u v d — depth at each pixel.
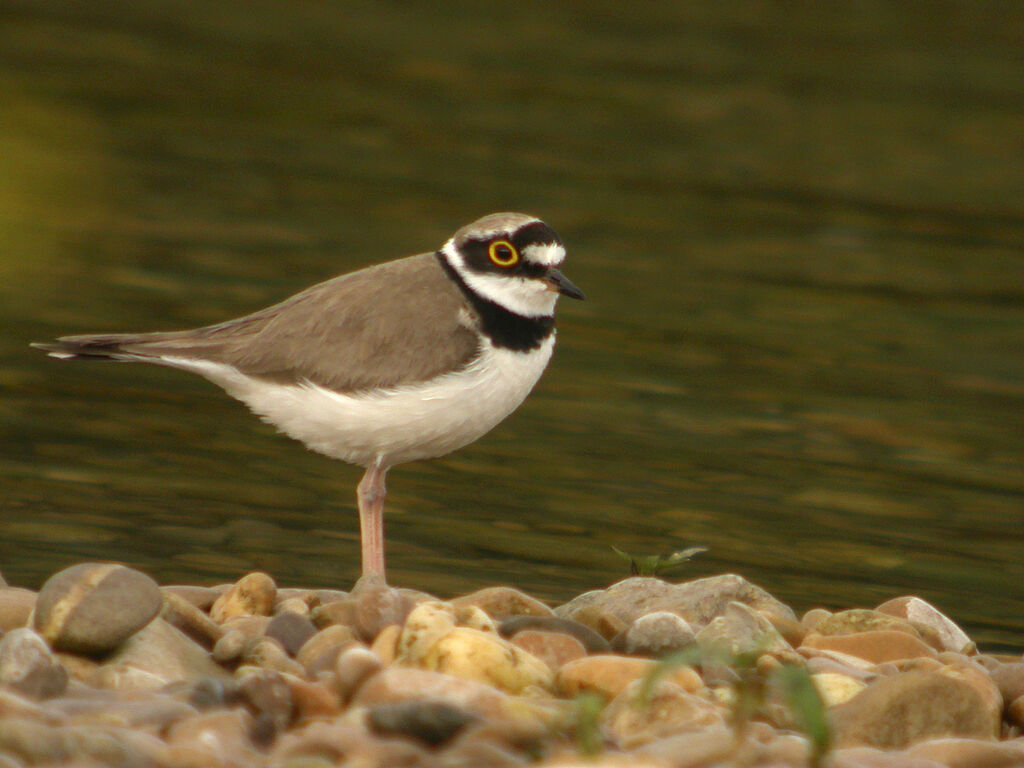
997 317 19.12
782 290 19.91
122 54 32.28
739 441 14.09
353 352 9.87
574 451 13.59
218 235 20.78
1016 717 7.49
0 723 5.57
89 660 7.17
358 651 6.88
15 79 29.30
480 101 30.55
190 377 15.26
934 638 8.87
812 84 33.41
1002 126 30.73
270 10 37.88
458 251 10.16
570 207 23.58
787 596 10.55
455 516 11.83
